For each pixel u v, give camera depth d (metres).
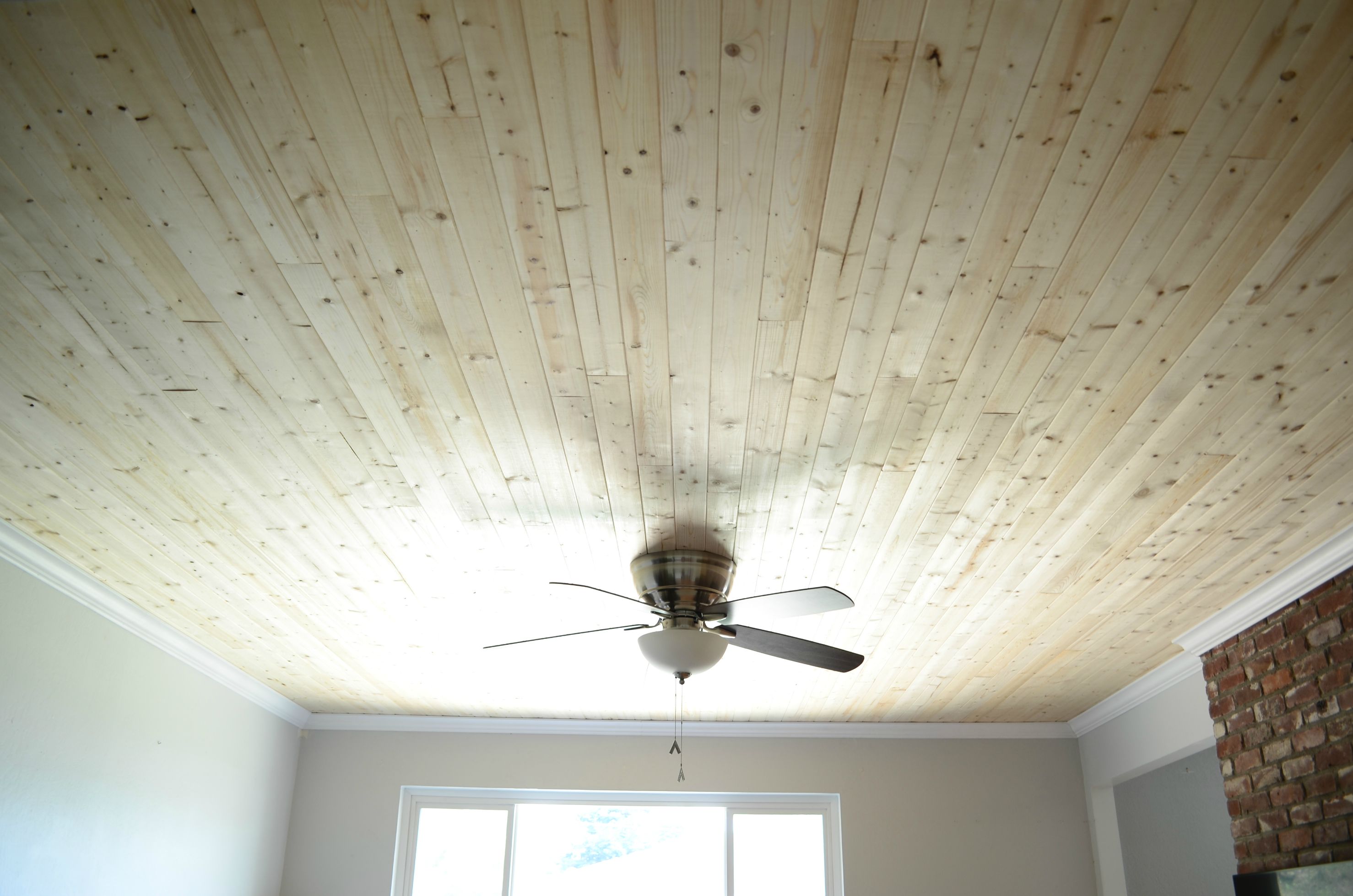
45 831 3.13
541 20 1.34
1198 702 3.96
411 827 5.06
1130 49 1.38
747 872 5.02
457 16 1.34
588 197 1.64
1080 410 2.23
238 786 4.45
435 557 3.08
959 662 4.12
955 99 1.46
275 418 2.32
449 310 1.93
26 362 2.11
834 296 1.87
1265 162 1.57
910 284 1.84
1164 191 1.63
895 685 4.47
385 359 2.09
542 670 4.29
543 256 1.78
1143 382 2.12
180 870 3.94
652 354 2.05
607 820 5.18
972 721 5.12
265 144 1.56
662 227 1.70
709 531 2.86
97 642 3.42
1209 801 4.93
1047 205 1.65
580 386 2.16
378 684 4.56
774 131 1.51
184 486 2.65
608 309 1.91
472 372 2.13
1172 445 2.37
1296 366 2.07
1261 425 2.28
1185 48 1.38
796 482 2.57
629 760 5.12
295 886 4.84
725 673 4.32
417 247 1.76
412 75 1.43
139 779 3.66
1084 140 1.53
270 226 1.72
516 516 2.79
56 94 1.48
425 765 5.10
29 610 3.07
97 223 1.72
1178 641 3.73
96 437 2.41
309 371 2.13
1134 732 4.54
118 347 2.06
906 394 2.18
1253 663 3.37
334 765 5.09
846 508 2.71
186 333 2.02
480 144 1.54
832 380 2.13
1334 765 2.93
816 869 5.02
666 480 2.57
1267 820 3.24
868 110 1.47
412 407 2.26
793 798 5.14
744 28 1.35
